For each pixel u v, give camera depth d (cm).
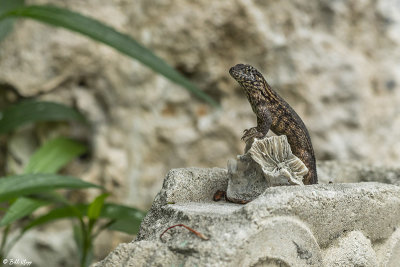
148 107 584
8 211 354
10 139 579
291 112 315
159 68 394
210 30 577
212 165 589
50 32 558
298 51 587
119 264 223
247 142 308
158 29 577
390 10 614
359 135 593
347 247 258
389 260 286
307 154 313
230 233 214
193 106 593
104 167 573
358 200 264
